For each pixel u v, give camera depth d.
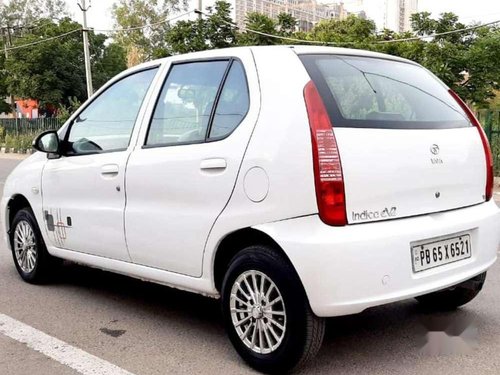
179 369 3.72
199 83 4.11
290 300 3.40
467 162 3.95
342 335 4.23
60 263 5.66
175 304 5.04
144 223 4.21
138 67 4.72
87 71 32.88
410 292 3.46
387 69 4.10
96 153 4.79
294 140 3.39
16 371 3.74
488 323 4.42
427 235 3.53
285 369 3.52
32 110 40.56
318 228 3.29
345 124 3.45
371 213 3.41
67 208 5.00
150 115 4.38
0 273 6.12
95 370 3.73
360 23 28.61
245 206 3.57
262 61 3.76
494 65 22.05
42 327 4.52
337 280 3.25
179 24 26.59
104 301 5.14
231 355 3.93
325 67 3.71
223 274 3.91
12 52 40.97
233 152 3.65
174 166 3.99
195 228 3.84
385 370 3.64
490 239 4.01
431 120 3.91
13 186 5.75
